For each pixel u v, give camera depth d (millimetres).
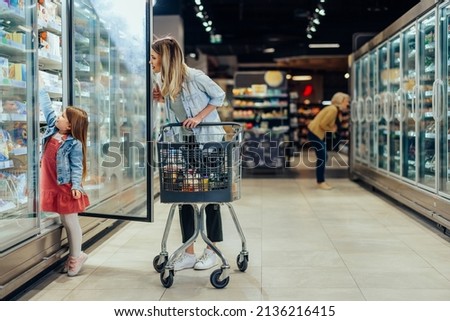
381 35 7309
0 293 2859
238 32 14406
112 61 4824
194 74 3682
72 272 3672
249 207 6707
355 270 3773
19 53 3406
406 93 6262
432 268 3812
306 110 21344
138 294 3289
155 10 10953
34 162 3422
